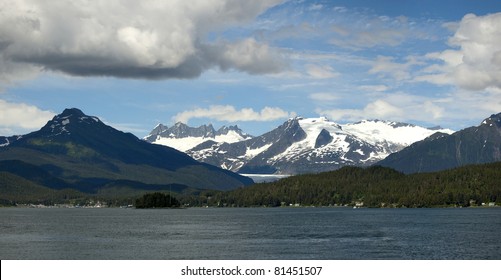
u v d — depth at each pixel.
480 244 193.12
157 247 192.75
